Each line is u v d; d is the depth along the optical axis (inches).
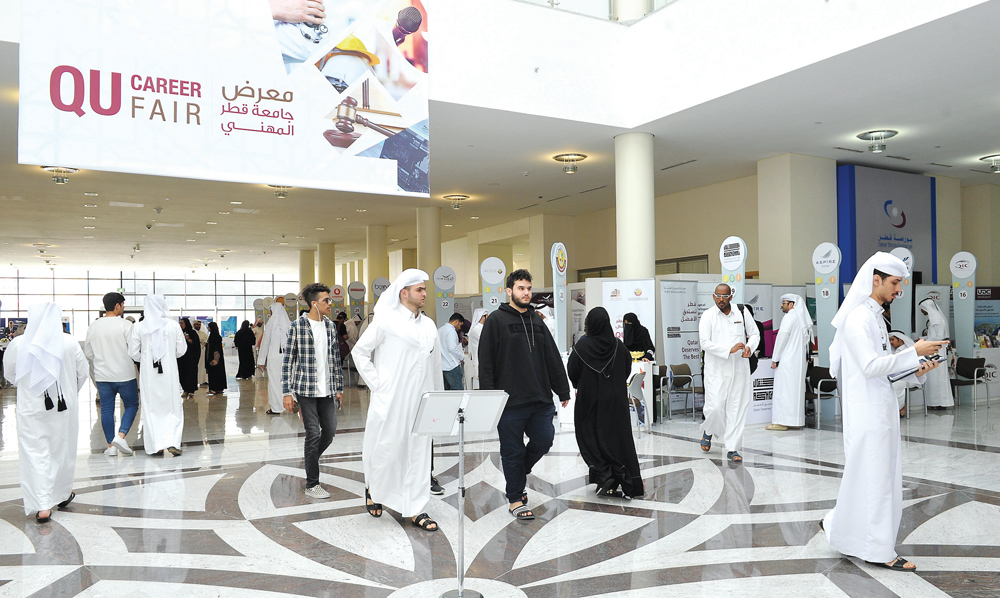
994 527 173.2
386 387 176.6
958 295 443.2
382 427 175.5
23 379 187.9
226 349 1342.3
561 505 198.2
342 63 316.2
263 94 299.3
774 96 340.2
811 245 472.1
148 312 281.9
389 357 177.5
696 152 458.9
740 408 257.9
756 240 535.8
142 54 274.5
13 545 167.9
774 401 340.5
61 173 487.5
